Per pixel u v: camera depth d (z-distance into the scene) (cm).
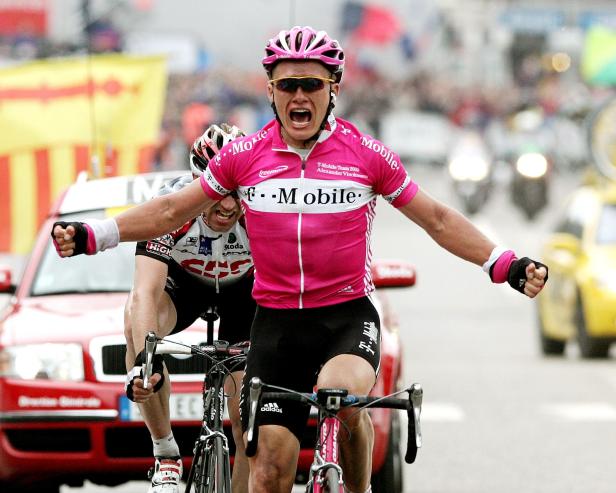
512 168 10512
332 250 1927
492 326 5875
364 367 1911
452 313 6228
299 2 16262
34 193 4341
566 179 13950
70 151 4319
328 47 1877
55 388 2619
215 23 15725
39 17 12912
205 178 1955
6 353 2659
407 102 16050
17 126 4328
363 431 1934
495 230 9750
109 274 2903
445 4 19600
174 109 11969
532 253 8269
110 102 4325
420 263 7881
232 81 14025
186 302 2277
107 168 3412
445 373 4653
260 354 1955
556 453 3428
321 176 1914
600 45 9588
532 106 10931
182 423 2584
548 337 5181
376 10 16488
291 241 1923
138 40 13962
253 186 1930
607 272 4934
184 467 2608
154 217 1964
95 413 2606
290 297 1947
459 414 3938
